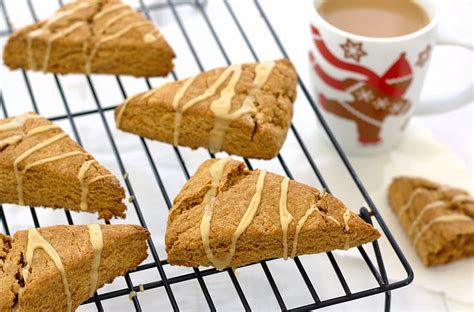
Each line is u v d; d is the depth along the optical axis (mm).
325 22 952
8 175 906
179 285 926
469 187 994
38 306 848
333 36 947
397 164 1007
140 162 994
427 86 1080
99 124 1021
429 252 938
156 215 961
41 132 924
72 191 907
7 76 1056
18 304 839
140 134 960
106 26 1007
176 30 1106
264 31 1116
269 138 932
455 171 1003
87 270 859
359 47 942
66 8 1024
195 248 865
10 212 956
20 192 912
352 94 971
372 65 949
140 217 898
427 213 952
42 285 841
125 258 873
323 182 929
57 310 859
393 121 988
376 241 882
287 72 974
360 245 886
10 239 865
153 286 869
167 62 1005
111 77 1062
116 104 1040
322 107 999
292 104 965
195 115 937
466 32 1108
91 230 867
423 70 965
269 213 872
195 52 1047
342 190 986
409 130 1031
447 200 965
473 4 1146
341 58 955
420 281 937
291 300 921
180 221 875
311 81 1000
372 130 991
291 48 1101
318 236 875
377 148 1008
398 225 970
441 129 1049
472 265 947
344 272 936
